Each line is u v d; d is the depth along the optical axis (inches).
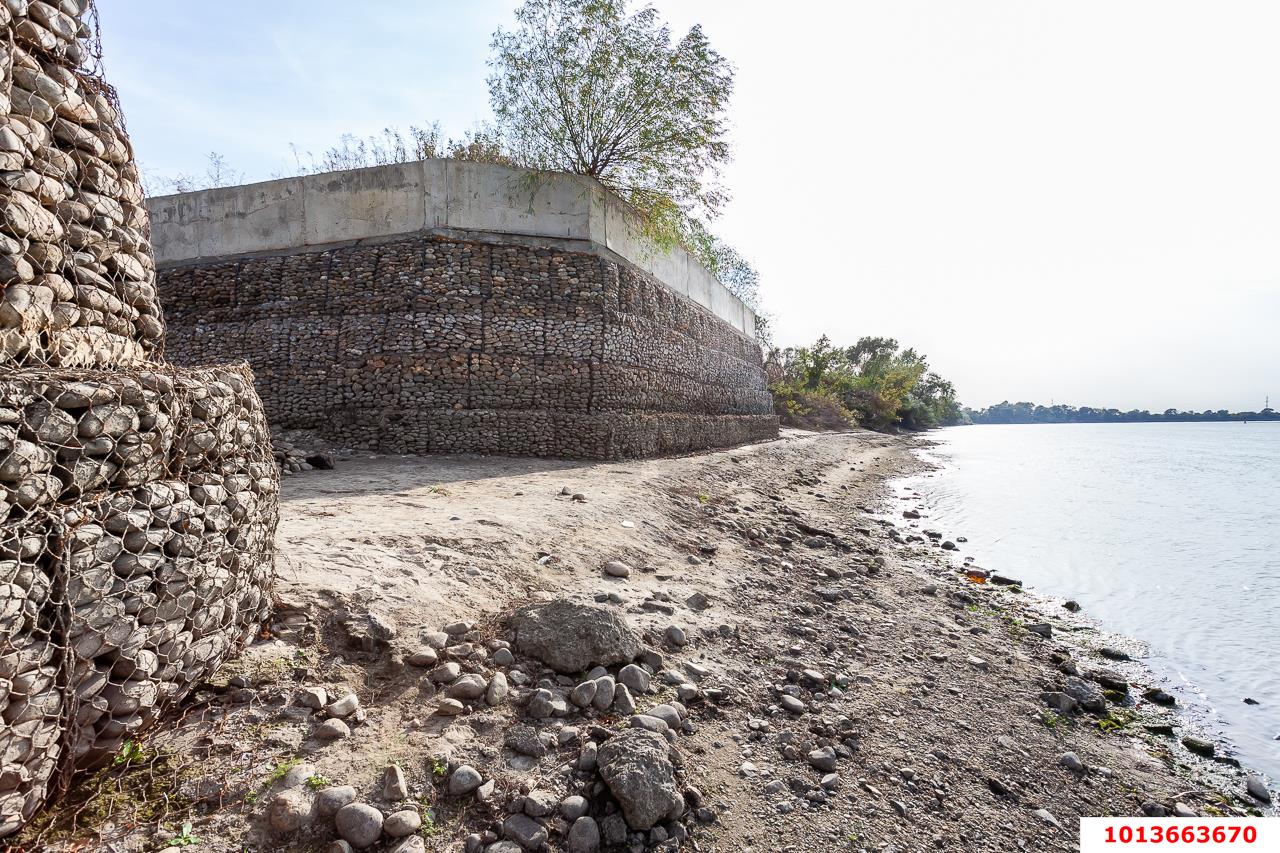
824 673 202.7
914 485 874.1
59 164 113.9
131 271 133.4
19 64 105.7
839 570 336.8
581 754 133.0
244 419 148.7
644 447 651.5
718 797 133.3
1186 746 195.9
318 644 151.5
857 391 2315.5
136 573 105.3
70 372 99.8
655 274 740.7
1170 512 659.4
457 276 551.5
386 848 103.5
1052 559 446.9
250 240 598.9
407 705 139.6
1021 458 1491.1
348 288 562.9
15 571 85.0
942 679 216.1
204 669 124.0
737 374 1055.0
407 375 540.1
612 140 612.1
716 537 354.0
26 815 88.5
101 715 101.3
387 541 226.4
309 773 112.4
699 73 590.2
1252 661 265.9
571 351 585.3
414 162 556.7
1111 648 275.0
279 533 228.1
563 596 214.5
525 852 109.3
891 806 141.7
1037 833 142.9
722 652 202.7
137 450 107.4
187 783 105.0
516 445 557.6
